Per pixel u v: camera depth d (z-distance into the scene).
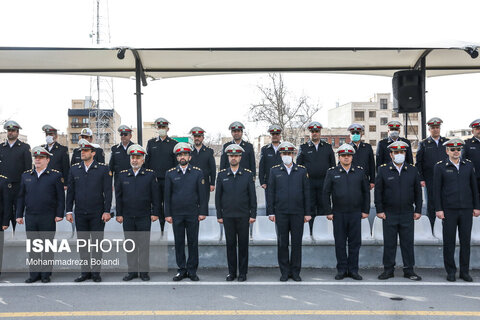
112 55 7.82
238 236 5.93
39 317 4.53
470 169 5.89
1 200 6.16
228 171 6.02
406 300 5.02
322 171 7.72
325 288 5.52
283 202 5.93
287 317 4.50
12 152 7.57
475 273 6.24
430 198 7.66
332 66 8.88
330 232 7.02
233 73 9.05
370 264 6.64
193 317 4.51
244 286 5.63
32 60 7.99
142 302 4.99
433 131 7.64
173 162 7.66
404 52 7.98
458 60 8.51
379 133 80.75
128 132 7.89
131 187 6.00
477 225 7.00
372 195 9.30
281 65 8.73
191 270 5.95
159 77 9.40
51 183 5.93
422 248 6.59
